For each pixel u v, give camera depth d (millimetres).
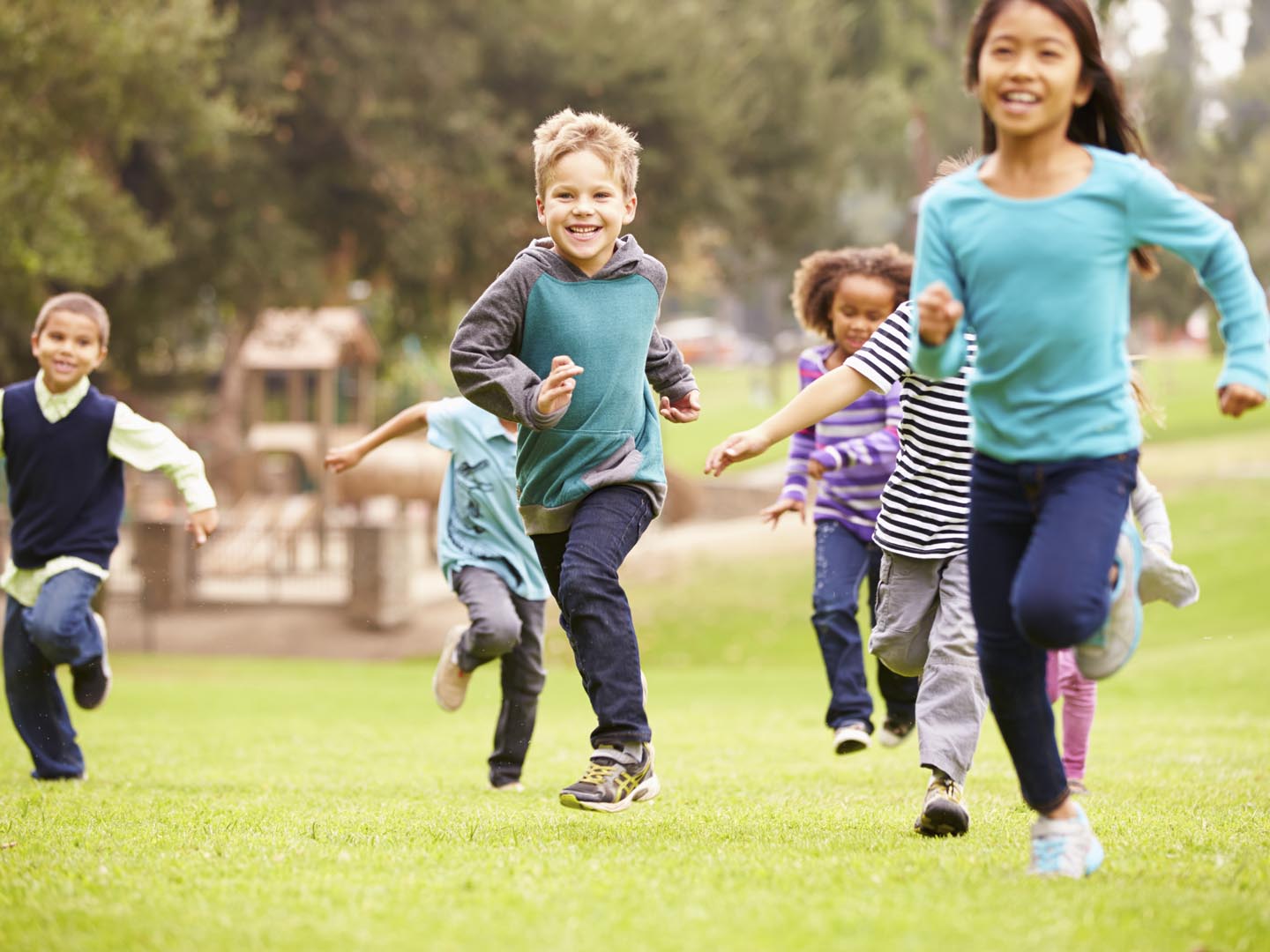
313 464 34594
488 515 7438
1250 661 17672
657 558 29641
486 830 5332
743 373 81312
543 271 5164
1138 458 4148
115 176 23562
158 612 26688
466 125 24641
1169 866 4379
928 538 5590
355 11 24703
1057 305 4023
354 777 8242
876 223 71250
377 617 25672
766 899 3830
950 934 3449
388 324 34406
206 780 7969
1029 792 4293
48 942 3494
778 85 30141
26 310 19812
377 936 3490
